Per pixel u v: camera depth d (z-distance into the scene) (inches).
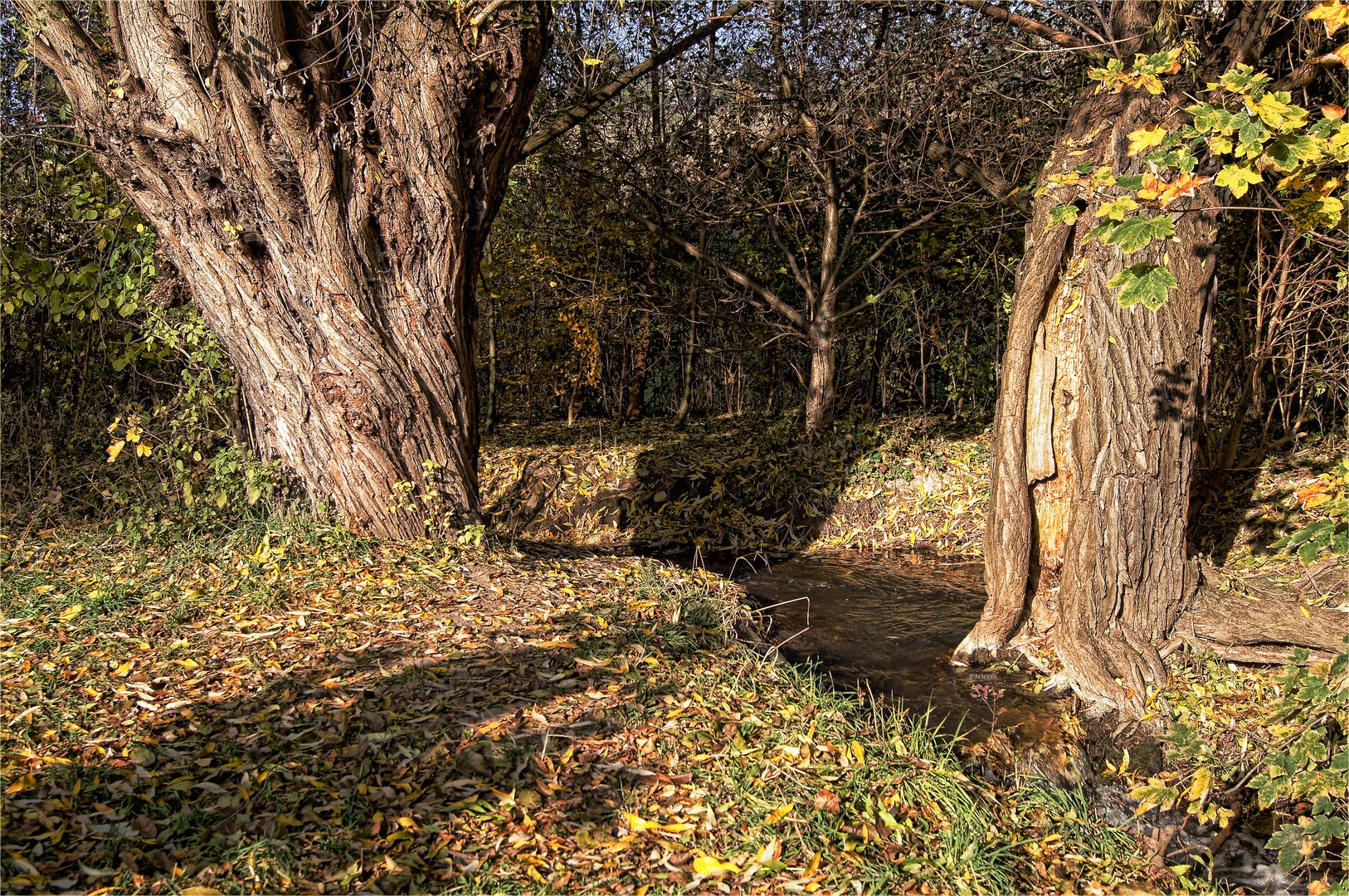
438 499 262.8
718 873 131.8
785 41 398.3
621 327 539.8
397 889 122.3
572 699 175.2
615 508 407.2
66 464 316.5
